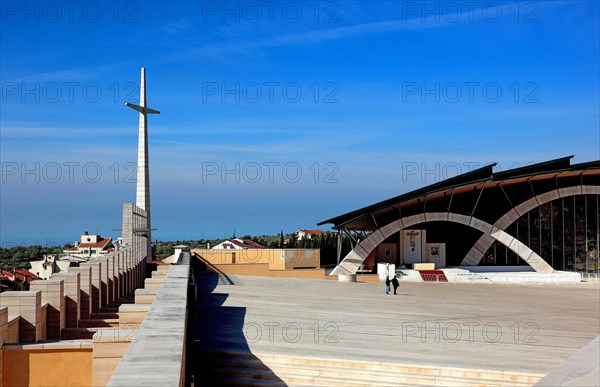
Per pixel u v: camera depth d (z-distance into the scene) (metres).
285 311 30.16
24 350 13.40
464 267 64.31
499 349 21.44
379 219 64.12
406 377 18.12
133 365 9.24
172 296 18.38
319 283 50.53
